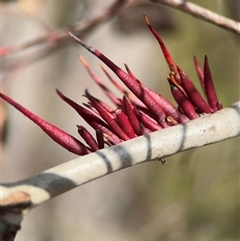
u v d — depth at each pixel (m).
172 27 0.44
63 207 0.81
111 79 0.28
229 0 0.33
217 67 0.86
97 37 0.73
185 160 0.52
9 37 0.52
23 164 0.70
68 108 0.74
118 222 0.84
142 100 0.26
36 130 0.70
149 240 0.75
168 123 0.26
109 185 0.87
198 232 0.73
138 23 0.44
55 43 0.42
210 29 0.84
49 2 0.58
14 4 0.42
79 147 0.25
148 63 0.87
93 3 0.47
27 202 0.24
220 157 0.71
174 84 0.26
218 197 0.72
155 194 0.85
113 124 0.26
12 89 0.67
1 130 0.40
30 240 0.74
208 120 0.26
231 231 0.73
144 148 0.25
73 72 0.73
